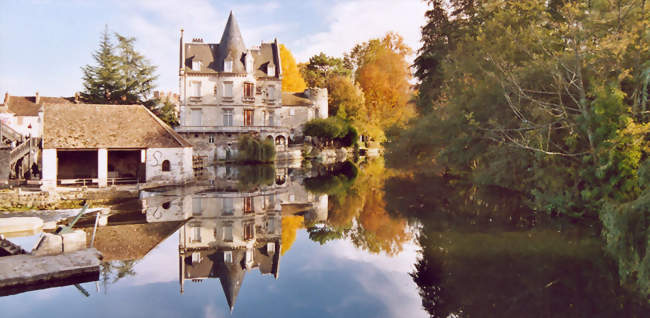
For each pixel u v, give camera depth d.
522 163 17.91
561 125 16.30
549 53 16.78
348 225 16.05
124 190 22.80
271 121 50.28
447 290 9.27
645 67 12.80
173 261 11.48
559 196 15.77
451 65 23.84
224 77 47.78
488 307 8.21
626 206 9.62
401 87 63.09
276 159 49.03
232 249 12.77
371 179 31.23
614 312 7.84
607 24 14.21
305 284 10.00
